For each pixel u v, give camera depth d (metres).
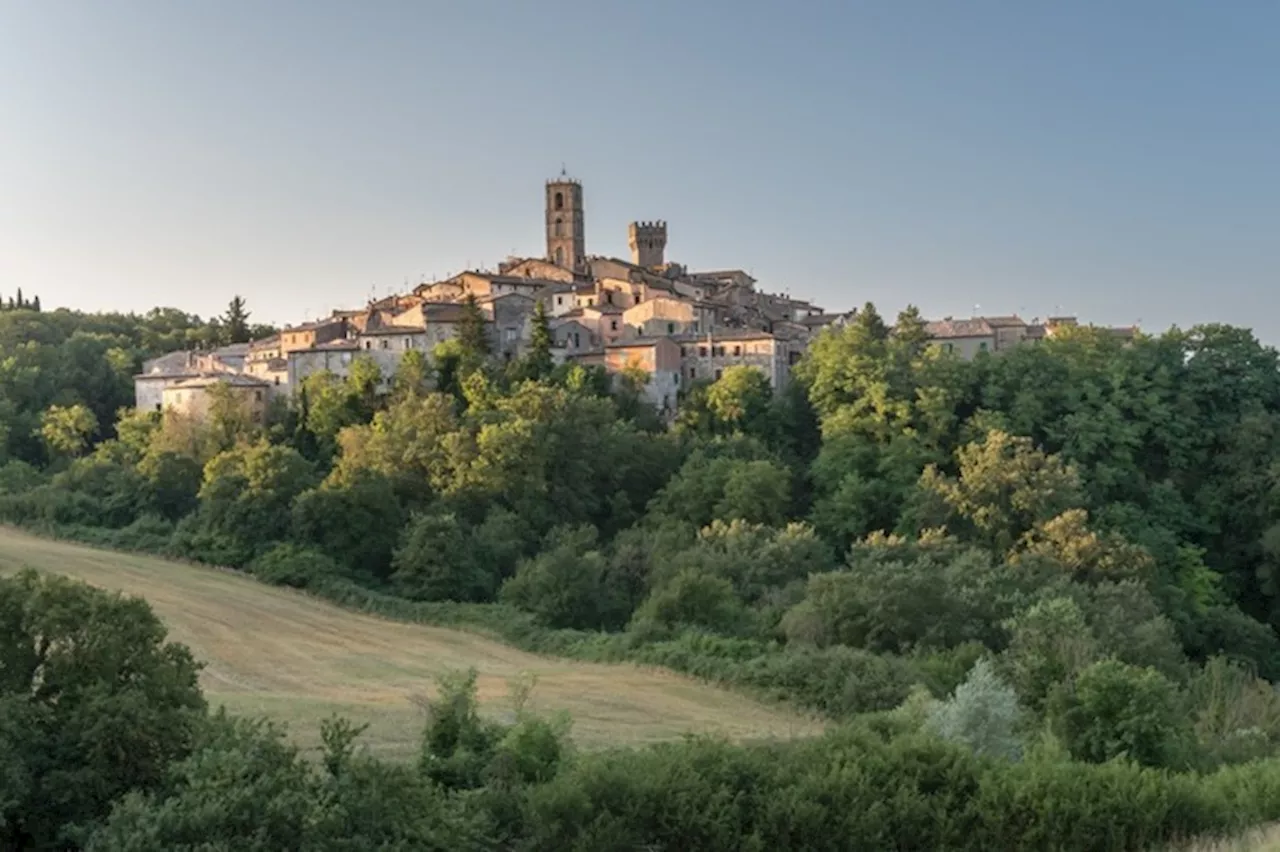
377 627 90.56
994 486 103.12
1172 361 132.38
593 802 34.25
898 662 67.06
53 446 145.00
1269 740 56.94
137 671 32.88
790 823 35.06
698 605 83.00
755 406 136.75
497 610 91.56
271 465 112.06
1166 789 36.94
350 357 152.12
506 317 162.62
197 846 25.61
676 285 195.12
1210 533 115.81
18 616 32.06
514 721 48.12
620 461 122.62
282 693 64.88
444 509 109.00
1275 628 110.19
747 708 64.31
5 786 28.41
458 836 30.28
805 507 121.19
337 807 27.89
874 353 134.50
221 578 102.06
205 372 154.25
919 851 35.56
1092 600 83.19
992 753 42.09
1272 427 122.31
